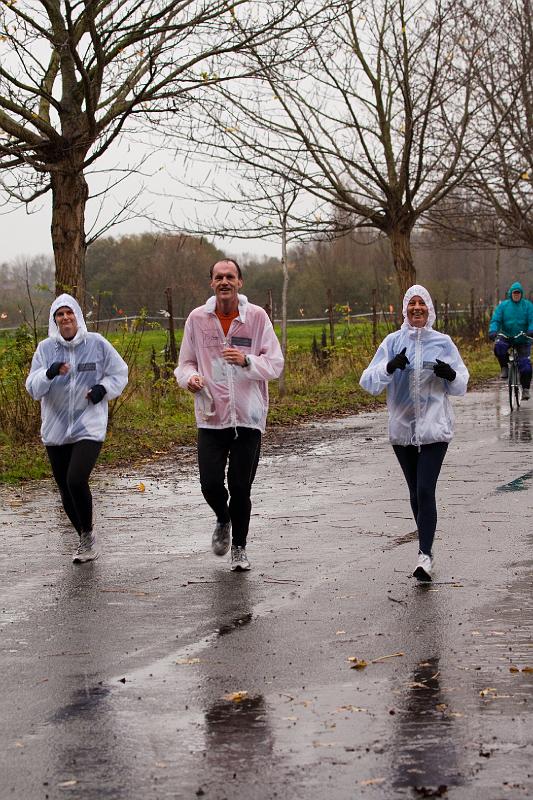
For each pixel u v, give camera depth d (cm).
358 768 490
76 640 712
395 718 554
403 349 903
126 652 682
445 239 4166
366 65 2767
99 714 570
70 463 959
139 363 2281
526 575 866
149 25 1580
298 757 505
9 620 765
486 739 521
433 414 894
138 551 991
